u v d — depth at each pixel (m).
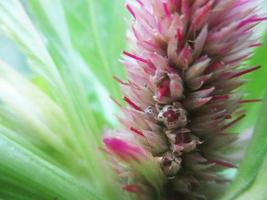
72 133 0.06
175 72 0.05
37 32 0.06
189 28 0.05
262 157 0.05
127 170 0.06
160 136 0.06
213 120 0.06
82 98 0.06
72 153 0.06
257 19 0.05
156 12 0.05
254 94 0.07
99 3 0.07
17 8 0.06
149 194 0.06
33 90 0.06
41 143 0.06
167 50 0.05
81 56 0.07
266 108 0.05
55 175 0.05
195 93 0.05
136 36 0.06
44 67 0.06
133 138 0.06
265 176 0.05
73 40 0.07
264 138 0.05
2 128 0.06
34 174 0.05
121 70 0.07
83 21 0.07
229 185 0.06
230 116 0.06
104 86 0.07
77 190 0.05
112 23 0.07
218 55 0.05
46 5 0.06
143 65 0.05
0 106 0.06
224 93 0.06
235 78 0.06
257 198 0.05
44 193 0.05
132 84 0.06
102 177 0.06
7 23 0.06
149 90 0.06
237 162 0.06
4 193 0.05
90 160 0.06
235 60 0.06
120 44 0.07
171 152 0.06
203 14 0.05
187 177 0.06
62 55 0.06
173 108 0.05
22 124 0.06
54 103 0.06
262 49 0.07
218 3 0.05
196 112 0.06
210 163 0.06
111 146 0.05
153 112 0.06
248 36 0.05
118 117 0.06
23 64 0.09
